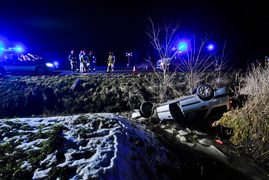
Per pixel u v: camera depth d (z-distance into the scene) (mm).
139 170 2643
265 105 3750
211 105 4242
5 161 2211
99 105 6684
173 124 5145
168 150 3721
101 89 7352
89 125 3559
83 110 6520
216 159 3352
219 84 8297
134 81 8180
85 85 7371
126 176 2338
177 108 4719
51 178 2008
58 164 2252
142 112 5512
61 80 7598
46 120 3660
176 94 7785
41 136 2855
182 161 3338
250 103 4051
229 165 3150
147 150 3293
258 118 3613
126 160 2650
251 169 3010
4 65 9398
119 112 6578
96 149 2684
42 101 6488
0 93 6230
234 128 4168
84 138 2992
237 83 8203
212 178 2848
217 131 4516
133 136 3516
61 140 2766
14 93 6332
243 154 3457
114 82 7965
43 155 2391
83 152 2570
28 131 3023
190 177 2881
